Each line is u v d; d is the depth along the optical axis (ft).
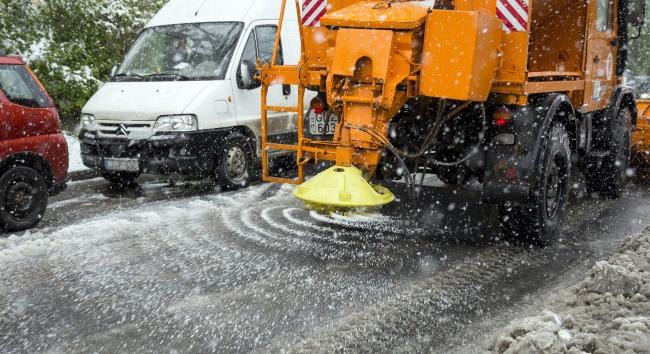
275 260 17.33
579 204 25.76
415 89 16.84
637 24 26.48
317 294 14.79
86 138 27.25
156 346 12.05
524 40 16.79
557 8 20.99
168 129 25.55
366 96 16.90
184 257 17.49
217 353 11.77
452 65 16.12
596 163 24.67
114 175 28.32
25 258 17.28
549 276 16.39
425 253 18.24
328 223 21.47
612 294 13.29
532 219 18.39
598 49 23.29
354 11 17.89
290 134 30.25
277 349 11.93
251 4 29.73
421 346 12.07
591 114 24.47
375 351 11.85
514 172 17.74
